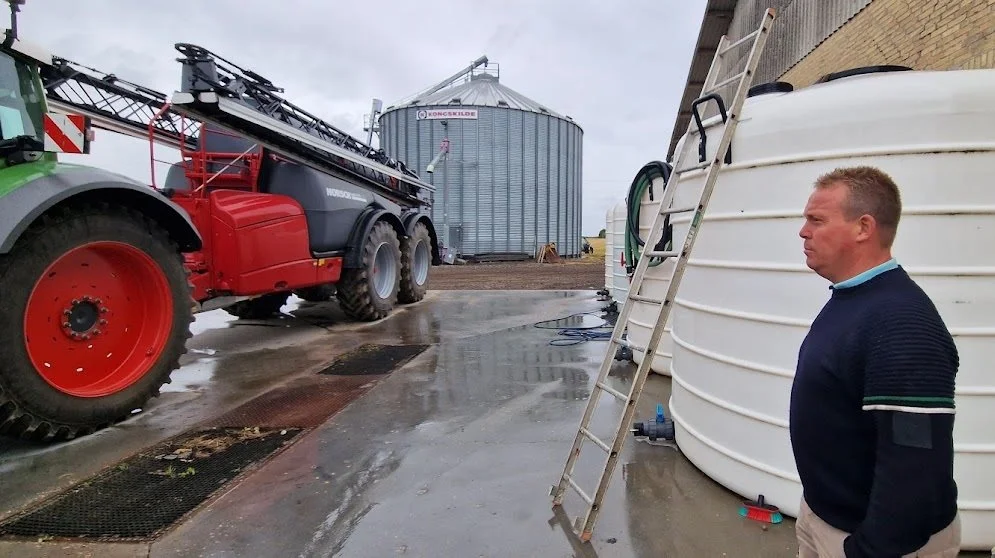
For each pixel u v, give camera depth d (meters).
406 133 28.17
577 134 32.31
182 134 6.07
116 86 6.27
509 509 2.67
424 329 7.38
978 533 2.22
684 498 2.74
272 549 2.37
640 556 2.28
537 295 11.13
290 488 2.91
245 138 6.11
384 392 4.55
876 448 1.23
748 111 2.62
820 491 1.39
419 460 3.23
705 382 2.89
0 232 3.03
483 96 28.84
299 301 10.13
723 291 2.73
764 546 2.32
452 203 27.81
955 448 2.21
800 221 2.40
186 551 2.37
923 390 1.15
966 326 2.17
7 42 3.56
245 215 5.84
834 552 1.36
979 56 4.01
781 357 2.50
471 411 4.05
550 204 29.77
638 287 2.85
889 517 1.15
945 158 2.17
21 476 3.08
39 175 3.37
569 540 2.40
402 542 2.41
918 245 2.21
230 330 7.43
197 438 3.62
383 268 8.48
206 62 6.12
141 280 4.07
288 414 4.05
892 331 1.21
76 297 3.66
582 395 4.41
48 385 3.37
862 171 1.38
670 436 3.41
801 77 8.00
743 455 2.67
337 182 7.48
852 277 1.36
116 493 2.88
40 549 2.40
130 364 3.98
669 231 3.94
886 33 5.45
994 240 2.16
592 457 3.23
